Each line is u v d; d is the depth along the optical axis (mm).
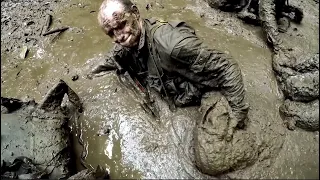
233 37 1399
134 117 1184
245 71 1259
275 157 1034
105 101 1248
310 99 1096
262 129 1081
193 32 1081
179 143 1101
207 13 1523
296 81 1125
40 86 1343
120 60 1239
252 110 1134
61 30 1539
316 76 1104
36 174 991
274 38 1307
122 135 1152
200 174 1024
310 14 1449
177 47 999
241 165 999
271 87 1207
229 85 1017
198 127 1043
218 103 1039
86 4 1681
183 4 1590
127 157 1103
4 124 1073
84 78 1343
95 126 1195
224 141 981
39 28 1572
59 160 1035
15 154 1025
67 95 1277
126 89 1263
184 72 1089
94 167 1106
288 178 999
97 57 1402
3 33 1578
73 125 1212
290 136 1073
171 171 1048
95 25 1556
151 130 1144
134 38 1073
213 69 1019
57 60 1427
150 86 1207
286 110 1107
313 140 1060
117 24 1033
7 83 1369
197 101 1158
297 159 1028
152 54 1082
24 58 1455
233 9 1503
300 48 1280
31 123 1090
